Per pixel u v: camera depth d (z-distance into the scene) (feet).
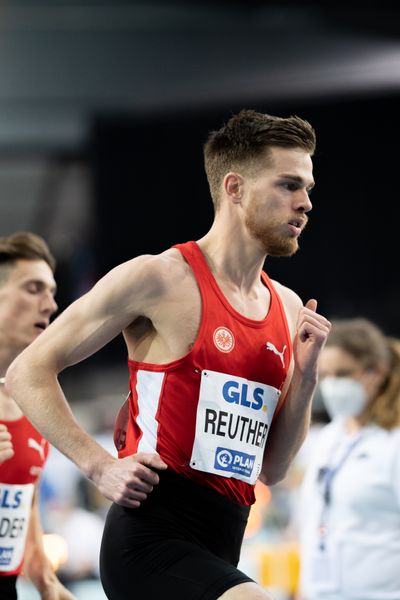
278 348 17.54
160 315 16.71
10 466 20.65
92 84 79.71
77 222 121.39
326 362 26.81
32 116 84.33
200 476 16.57
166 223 82.74
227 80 77.82
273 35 76.74
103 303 16.58
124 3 74.69
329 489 26.53
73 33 79.30
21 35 78.89
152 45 79.15
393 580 25.46
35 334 21.77
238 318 17.10
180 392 16.55
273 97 77.77
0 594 20.57
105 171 83.25
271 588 37.68
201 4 71.51
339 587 26.03
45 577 22.04
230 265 17.51
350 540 25.95
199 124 81.15
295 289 80.64
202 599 15.25
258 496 50.62
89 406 88.94
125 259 83.35
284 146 17.12
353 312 79.00
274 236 17.04
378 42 74.33
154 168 82.58
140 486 15.83
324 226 79.15
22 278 21.63
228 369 16.76
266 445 18.70
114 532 16.69
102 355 93.45
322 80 75.66
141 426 16.93
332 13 71.72
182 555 15.94
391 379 26.53
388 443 25.89
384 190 76.95
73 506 51.37
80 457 16.25
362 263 78.38
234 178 17.38
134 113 81.97
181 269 17.08
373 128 76.33
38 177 106.83
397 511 25.73
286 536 47.70
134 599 16.20
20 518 20.92
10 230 124.06
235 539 17.12
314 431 52.13
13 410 20.89
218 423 16.60
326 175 78.28
